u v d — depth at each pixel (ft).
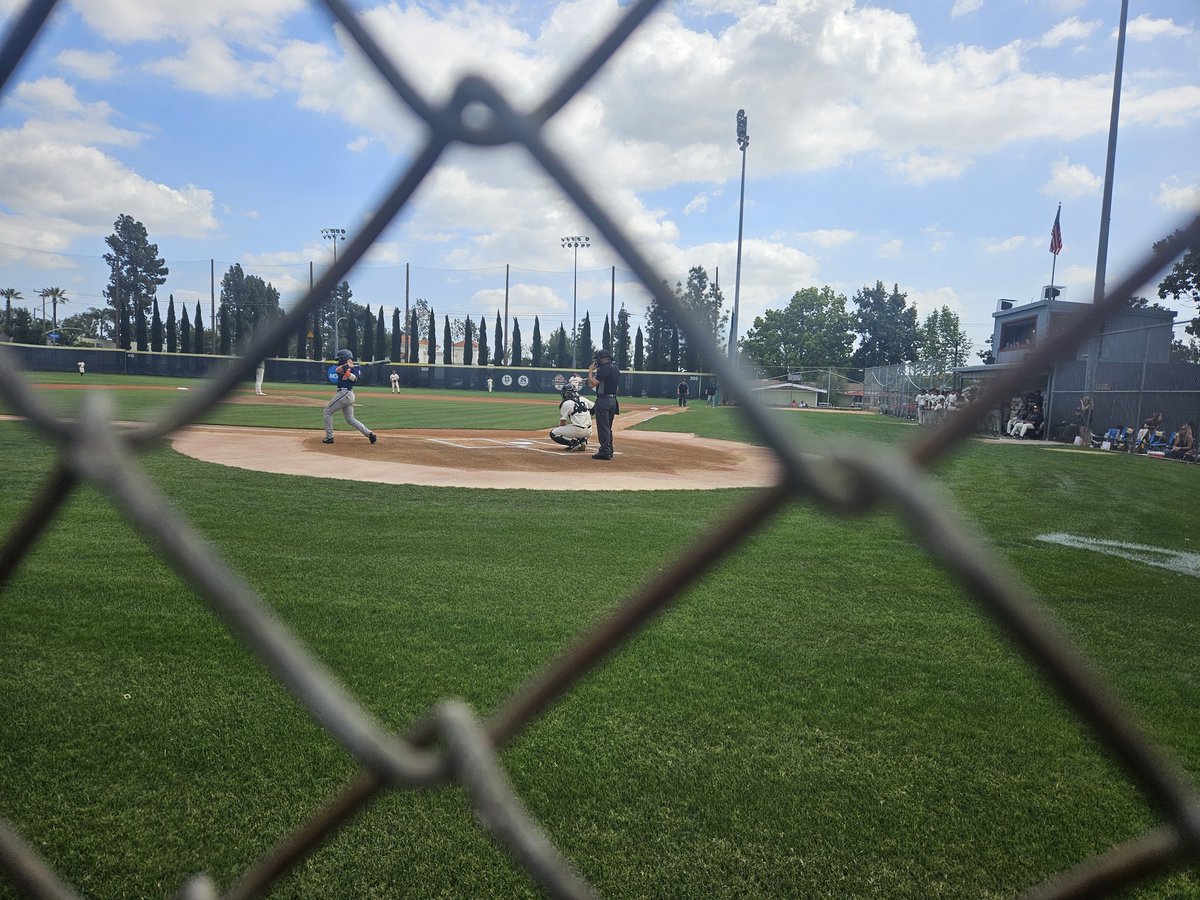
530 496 26.05
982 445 62.64
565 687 2.87
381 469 31.58
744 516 2.43
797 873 7.25
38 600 13.47
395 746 2.85
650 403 147.02
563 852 7.43
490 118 2.56
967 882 7.17
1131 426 62.69
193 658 11.28
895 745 9.53
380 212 2.69
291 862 3.44
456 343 246.06
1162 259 2.22
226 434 46.11
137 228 236.22
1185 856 2.59
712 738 9.54
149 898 6.72
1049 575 18.19
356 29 2.63
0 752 8.81
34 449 32.91
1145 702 11.10
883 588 16.07
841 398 175.32
